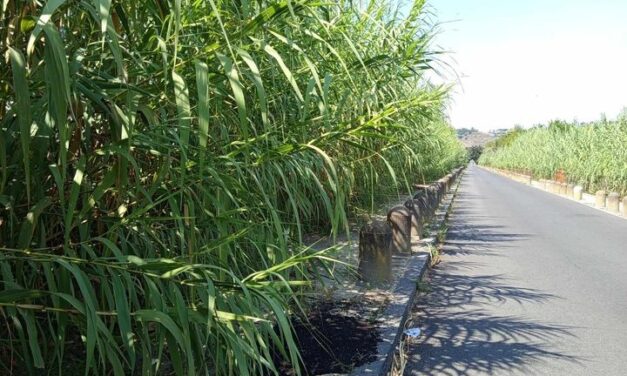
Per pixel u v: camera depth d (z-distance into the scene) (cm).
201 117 167
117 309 170
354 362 335
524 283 674
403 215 739
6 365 244
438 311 533
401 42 491
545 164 3556
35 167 193
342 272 568
